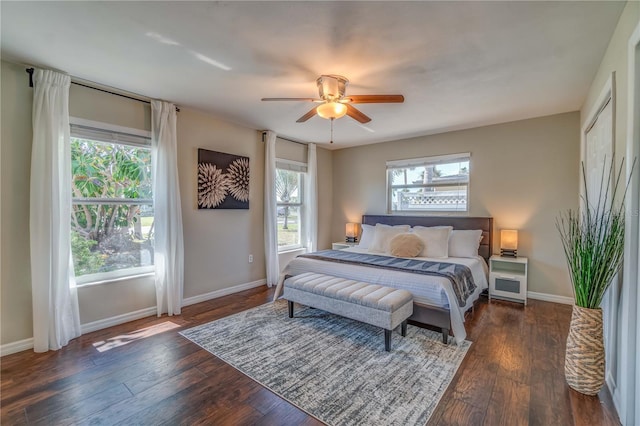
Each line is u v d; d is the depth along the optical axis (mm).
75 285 2736
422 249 3959
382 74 2646
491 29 1977
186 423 1673
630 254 1660
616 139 1983
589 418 1704
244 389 1981
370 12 1799
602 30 1990
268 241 4602
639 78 1640
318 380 2080
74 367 2250
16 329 2484
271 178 4641
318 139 5188
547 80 2771
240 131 4297
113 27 1964
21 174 2508
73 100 2779
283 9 1775
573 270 2047
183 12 1808
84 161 2910
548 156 3852
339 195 5996
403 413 1746
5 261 2445
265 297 4016
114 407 1805
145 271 3330
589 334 1906
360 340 2699
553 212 3832
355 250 4574
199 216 3797
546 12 1802
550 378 2094
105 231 3057
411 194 5074
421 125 4273
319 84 2703
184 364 2293
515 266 4020
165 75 2689
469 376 2125
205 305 3684
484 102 3354
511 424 1652
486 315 3344
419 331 2904
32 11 1785
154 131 3262
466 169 4508
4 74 2422
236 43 2158
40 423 1675
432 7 1750
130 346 2584
